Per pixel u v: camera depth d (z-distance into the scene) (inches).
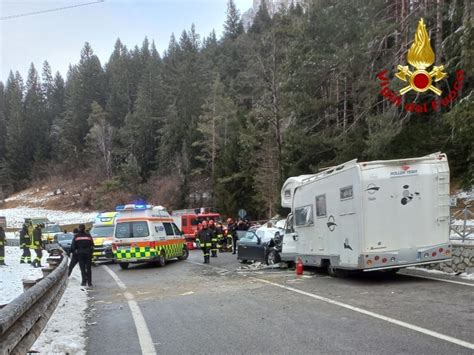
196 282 528.1
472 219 720.3
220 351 237.6
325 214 517.7
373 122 951.0
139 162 3422.7
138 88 3882.9
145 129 3501.5
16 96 4847.4
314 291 419.5
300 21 1224.2
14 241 1592.0
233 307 358.6
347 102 1237.7
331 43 1082.1
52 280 318.7
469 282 422.6
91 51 4707.2
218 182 2009.1
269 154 1659.7
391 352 220.1
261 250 699.4
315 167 1143.0
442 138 884.0
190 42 4490.7
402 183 454.0
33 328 246.7
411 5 984.3
